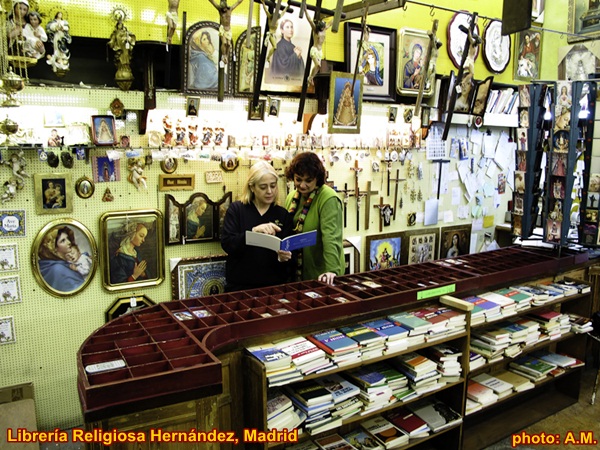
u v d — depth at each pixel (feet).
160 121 10.04
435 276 10.58
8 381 9.30
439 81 13.38
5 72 7.66
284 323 7.81
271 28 8.42
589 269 13.19
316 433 7.59
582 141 12.24
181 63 9.64
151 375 5.69
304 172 9.87
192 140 10.30
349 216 12.87
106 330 7.07
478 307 9.86
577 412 11.59
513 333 10.37
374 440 8.64
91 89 9.16
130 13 9.60
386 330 8.46
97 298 9.91
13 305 9.18
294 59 11.04
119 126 9.66
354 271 13.05
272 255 10.02
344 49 12.07
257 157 11.10
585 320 11.95
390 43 12.62
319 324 8.22
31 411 9.29
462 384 9.45
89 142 9.32
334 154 12.22
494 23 14.78
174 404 5.85
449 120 11.66
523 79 16.03
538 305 10.82
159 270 10.41
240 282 10.07
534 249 13.34
